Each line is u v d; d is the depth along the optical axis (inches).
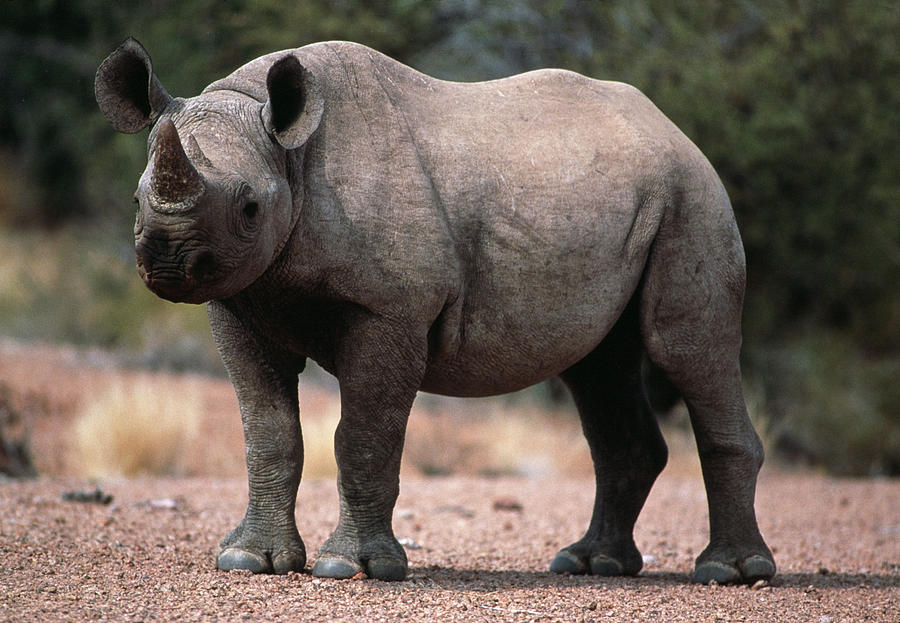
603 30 2342.5
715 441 837.2
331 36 2260.1
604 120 804.6
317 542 983.0
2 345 2256.4
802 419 2178.9
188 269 621.6
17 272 2768.2
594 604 735.7
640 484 884.0
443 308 732.7
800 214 2310.5
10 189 3572.8
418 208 716.7
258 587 717.9
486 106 781.3
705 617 724.7
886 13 2298.2
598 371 879.7
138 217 625.9
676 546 1085.8
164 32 2385.6
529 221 752.3
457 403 2174.0
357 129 721.0
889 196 2281.0
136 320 2440.9
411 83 766.5
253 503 768.3
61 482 1244.5
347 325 717.9
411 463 1737.2
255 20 2313.0
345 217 700.0
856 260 2373.3
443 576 820.0
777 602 780.6
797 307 2490.2
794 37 2256.4
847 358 2315.5
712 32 2315.5
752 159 2203.5
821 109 2266.2
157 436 1556.3
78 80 3063.5
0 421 1530.5
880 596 828.0
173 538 926.4
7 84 3302.2
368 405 721.6
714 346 820.6
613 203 778.2
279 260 693.3
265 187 656.4
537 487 1455.5
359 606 685.3
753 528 842.2
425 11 2294.5
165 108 685.3
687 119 2197.3
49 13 2982.3
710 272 813.9
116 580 737.0
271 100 665.0
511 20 2308.1
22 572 744.3
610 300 784.9
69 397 1779.0
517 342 765.9
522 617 692.7
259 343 752.3
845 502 1380.4
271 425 760.3
